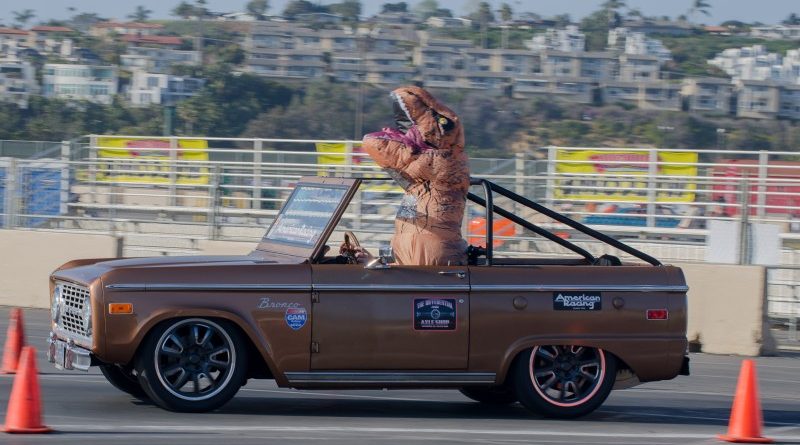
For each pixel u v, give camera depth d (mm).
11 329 11742
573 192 25172
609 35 113062
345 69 92500
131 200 29375
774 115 83875
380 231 22062
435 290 9039
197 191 29516
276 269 8844
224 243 18203
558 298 9266
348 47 101250
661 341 9398
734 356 15922
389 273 9000
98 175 26953
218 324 8797
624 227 23703
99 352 8555
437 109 9633
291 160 30156
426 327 9000
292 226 9742
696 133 78250
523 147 73750
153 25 111625
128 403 9586
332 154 27859
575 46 109125
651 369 9398
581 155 28750
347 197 9398
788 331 17844
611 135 76812
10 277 19078
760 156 26438
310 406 9930
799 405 11562
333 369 8898
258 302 8781
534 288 9219
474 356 9102
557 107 82062
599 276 9383
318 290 8867
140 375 8719
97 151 31453
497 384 9203
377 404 10258
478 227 20609
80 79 82125
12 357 11609
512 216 9930
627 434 8953
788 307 17766
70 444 7695
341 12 113688
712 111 85000
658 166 27781
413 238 9477
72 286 9062
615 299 9359
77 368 8711
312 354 8844
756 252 17609
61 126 64125
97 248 18594
